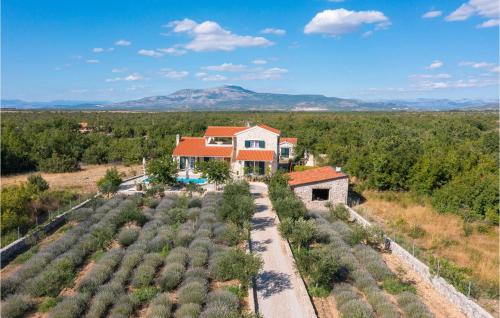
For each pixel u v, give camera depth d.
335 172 39.53
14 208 29.02
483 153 56.53
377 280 21.38
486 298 19.02
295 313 17.52
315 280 19.86
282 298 18.86
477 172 38.34
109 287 18.88
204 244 24.31
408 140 57.72
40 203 33.28
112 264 21.86
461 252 24.98
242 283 19.45
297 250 24.73
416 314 16.83
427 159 41.28
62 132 67.31
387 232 28.86
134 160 61.81
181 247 23.95
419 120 113.31
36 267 21.05
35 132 75.25
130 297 17.91
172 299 18.70
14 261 23.22
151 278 20.16
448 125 86.19
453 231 29.36
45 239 27.12
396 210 35.75
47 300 18.41
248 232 26.11
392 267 23.39
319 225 29.22
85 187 44.00
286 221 26.67
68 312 16.42
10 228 27.38
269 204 36.84
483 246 26.23
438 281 20.30
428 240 27.09
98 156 62.78
